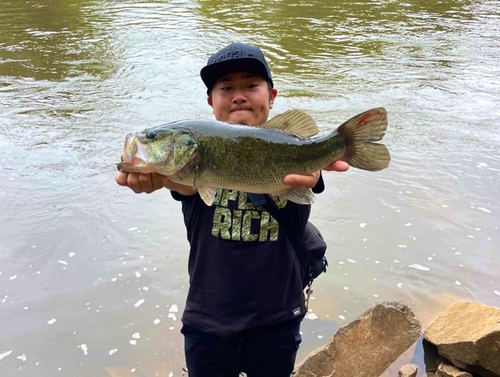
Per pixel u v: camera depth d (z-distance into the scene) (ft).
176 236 6.68
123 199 7.61
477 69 15.06
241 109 3.46
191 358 3.43
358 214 7.20
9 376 4.56
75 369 4.64
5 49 16.67
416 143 9.84
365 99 12.48
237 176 3.01
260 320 3.28
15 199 7.54
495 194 7.79
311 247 3.55
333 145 3.08
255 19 21.77
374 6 25.17
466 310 4.91
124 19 21.52
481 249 6.38
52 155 9.18
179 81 13.74
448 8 24.76
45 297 5.53
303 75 14.38
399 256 6.25
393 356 4.68
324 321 5.22
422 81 13.92
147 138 2.94
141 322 5.21
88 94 12.71
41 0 25.93
